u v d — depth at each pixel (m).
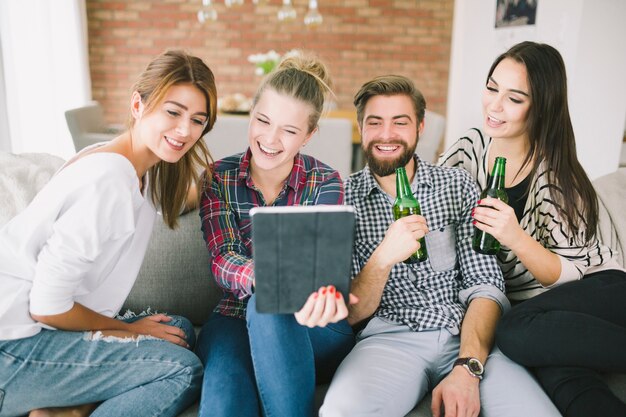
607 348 1.15
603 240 1.63
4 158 1.59
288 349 1.10
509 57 1.49
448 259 1.47
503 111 1.50
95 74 5.70
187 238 1.56
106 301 1.28
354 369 1.23
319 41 5.83
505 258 1.53
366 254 1.46
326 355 1.33
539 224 1.51
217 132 3.07
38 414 1.15
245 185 1.39
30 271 1.12
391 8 5.79
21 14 3.70
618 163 2.84
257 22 5.75
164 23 5.65
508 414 1.14
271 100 1.26
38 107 3.92
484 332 1.31
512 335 1.23
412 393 1.23
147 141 1.18
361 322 1.49
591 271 1.47
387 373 1.23
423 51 5.91
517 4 3.30
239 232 1.37
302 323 1.03
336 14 5.77
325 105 1.39
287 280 0.99
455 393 1.17
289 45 5.82
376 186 1.46
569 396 1.14
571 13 2.70
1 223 1.44
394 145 1.42
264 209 0.94
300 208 0.94
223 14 5.69
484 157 1.62
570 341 1.17
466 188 1.47
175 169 1.34
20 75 3.69
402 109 1.40
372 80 1.44
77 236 1.07
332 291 0.99
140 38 5.66
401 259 1.26
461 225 1.47
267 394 1.15
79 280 1.11
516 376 1.21
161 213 1.47
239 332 1.32
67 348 1.14
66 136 4.47
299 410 1.15
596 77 2.72
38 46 3.91
